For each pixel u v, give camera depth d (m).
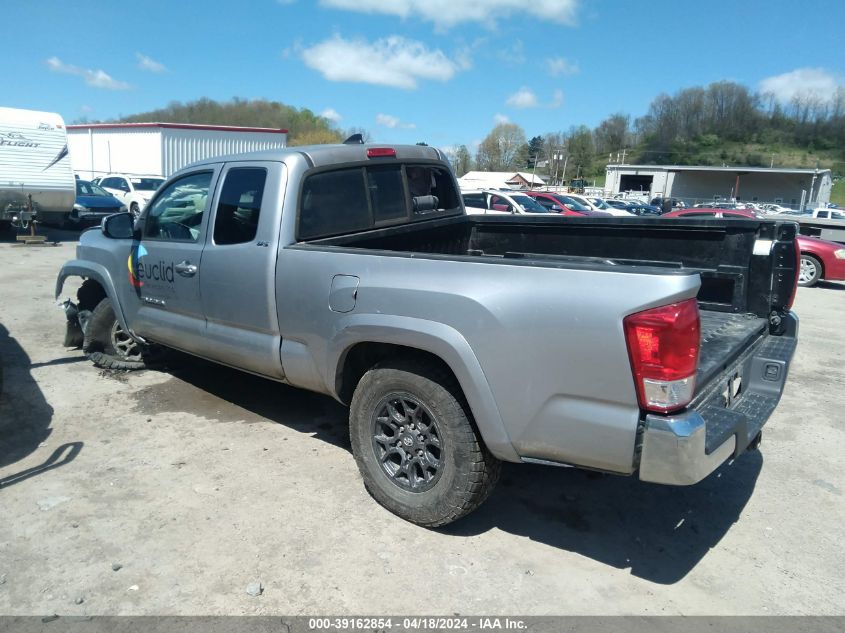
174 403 4.95
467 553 3.14
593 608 2.78
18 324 7.32
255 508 3.47
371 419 3.41
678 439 2.47
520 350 2.77
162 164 29.97
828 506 3.70
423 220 4.81
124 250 5.00
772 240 3.99
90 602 2.74
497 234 5.20
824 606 2.83
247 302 3.93
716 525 3.47
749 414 3.32
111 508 3.45
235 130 32.38
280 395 5.16
